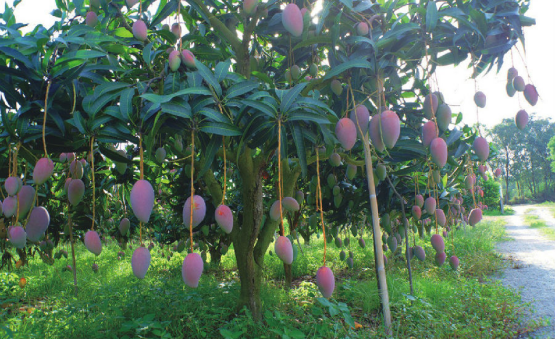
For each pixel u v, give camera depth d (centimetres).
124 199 321
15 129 132
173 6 197
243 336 252
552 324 316
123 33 205
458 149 227
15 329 273
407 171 280
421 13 166
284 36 231
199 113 131
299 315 307
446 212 366
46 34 153
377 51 172
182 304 296
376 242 241
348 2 169
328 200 378
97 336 244
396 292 349
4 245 344
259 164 291
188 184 398
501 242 936
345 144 142
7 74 135
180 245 446
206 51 199
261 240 308
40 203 325
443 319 295
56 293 423
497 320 312
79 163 147
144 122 134
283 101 135
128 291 357
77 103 146
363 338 248
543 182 4997
